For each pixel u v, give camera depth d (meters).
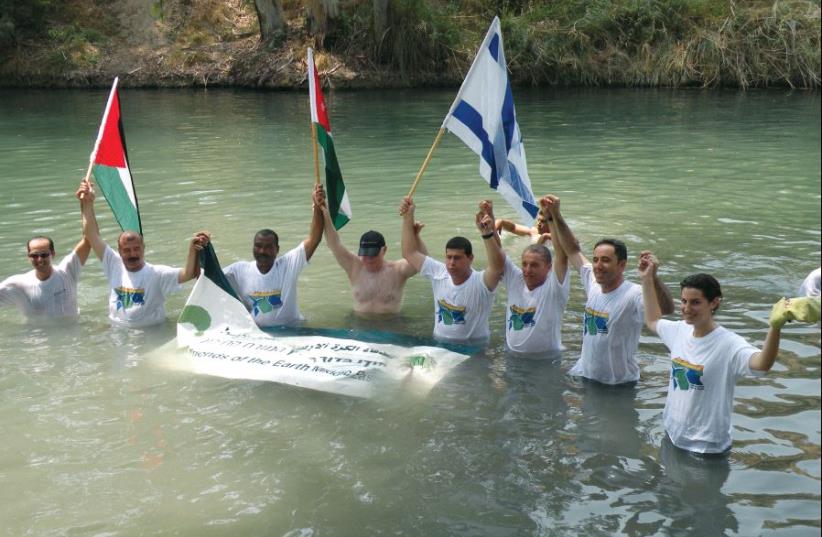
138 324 7.52
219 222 10.99
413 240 7.49
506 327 6.89
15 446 5.29
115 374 6.43
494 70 7.25
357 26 29.67
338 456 5.17
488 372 6.39
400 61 29.25
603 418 5.59
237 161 15.67
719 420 4.98
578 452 5.14
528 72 29.73
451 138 18.25
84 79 29.95
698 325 5.02
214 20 31.91
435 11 30.55
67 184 13.59
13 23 30.34
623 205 11.80
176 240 10.12
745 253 9.27
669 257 9.14
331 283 8.72
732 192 12.55
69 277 7.68
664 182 13.36
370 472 4.97
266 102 25.66
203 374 6.43
